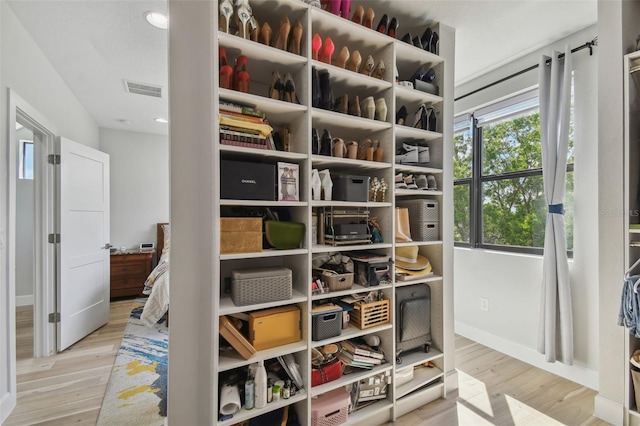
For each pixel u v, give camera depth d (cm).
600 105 177
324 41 174
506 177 270
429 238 200
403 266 192
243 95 135
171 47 127
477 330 278
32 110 212
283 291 147
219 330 132
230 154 144
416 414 182
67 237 263
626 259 165
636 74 170
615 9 171
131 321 327
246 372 152
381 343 185
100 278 309
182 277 128
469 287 286
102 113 375
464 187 304
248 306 138
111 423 170
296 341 154
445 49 206
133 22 200
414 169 192
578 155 214
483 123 286
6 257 177
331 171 200
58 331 254
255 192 139
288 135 162
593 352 204
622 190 167
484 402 193
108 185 324
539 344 222
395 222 190
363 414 166
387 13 195
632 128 169
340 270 167
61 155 257
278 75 153
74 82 289
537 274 235
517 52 241
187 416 128
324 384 156
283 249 149
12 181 183
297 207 161
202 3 128
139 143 457
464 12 194
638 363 158
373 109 177
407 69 215
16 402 186
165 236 456
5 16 180
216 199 128
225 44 135
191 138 128
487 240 286
